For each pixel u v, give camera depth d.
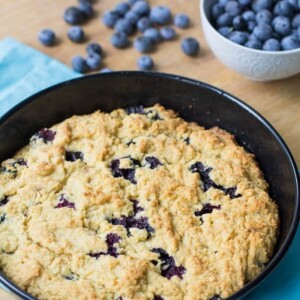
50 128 0.66
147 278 0.58
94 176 0.63
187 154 0.65
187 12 0.80
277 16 0.73
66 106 0.67
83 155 0.64
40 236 0.59
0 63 0.75
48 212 0.61
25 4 0.81
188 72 0.75
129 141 0.66
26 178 0.62
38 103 0.65
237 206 0.62
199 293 0.57
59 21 0.80
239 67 0.71
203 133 0.66
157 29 0.79
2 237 0.59
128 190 0.62
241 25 0.72
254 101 0.72
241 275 0.58
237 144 0.67
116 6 0.79
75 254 0.58
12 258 0.58
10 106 0.71
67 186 0.62
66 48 0.77
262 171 0.65
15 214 0.61
